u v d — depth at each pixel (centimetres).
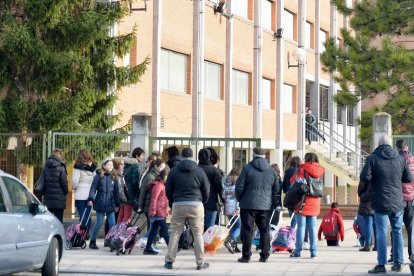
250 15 4894
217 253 2272
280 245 2278
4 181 1634
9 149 2723
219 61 4475
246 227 2056
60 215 2320
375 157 1864
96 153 2727
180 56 4078
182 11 4059
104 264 2022
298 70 5553
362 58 3988
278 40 5253
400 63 3819
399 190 1866
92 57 3002
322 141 5775
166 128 3872
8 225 1572
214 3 4412
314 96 6019
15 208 1638
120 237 2194
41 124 2864
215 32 4425
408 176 1889
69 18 2900
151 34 3772
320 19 6097
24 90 2930
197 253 1942
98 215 2309
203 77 4266
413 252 1834
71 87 3041
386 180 1856
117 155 2888
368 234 2348
